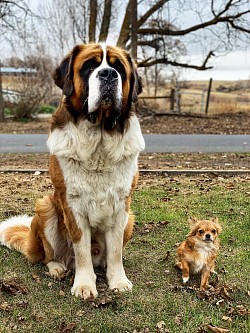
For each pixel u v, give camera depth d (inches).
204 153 156.9
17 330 45.6
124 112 54.6
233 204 91.7
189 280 58.1
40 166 132.0
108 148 52.8
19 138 196.7
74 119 53.3
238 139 192.9
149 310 49.9
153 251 67.6
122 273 56.7
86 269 55.3
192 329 46.0
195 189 104.1
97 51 52.8
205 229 55.2
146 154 155.2
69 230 55.3
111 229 56.4
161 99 341.4
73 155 52.6
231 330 46.0
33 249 62.2
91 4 275.4
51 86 353.7
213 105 335.6
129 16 274.5
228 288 54.4
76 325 46.4
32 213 85.9
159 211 87.0
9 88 325.7
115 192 54.4
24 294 53.3
